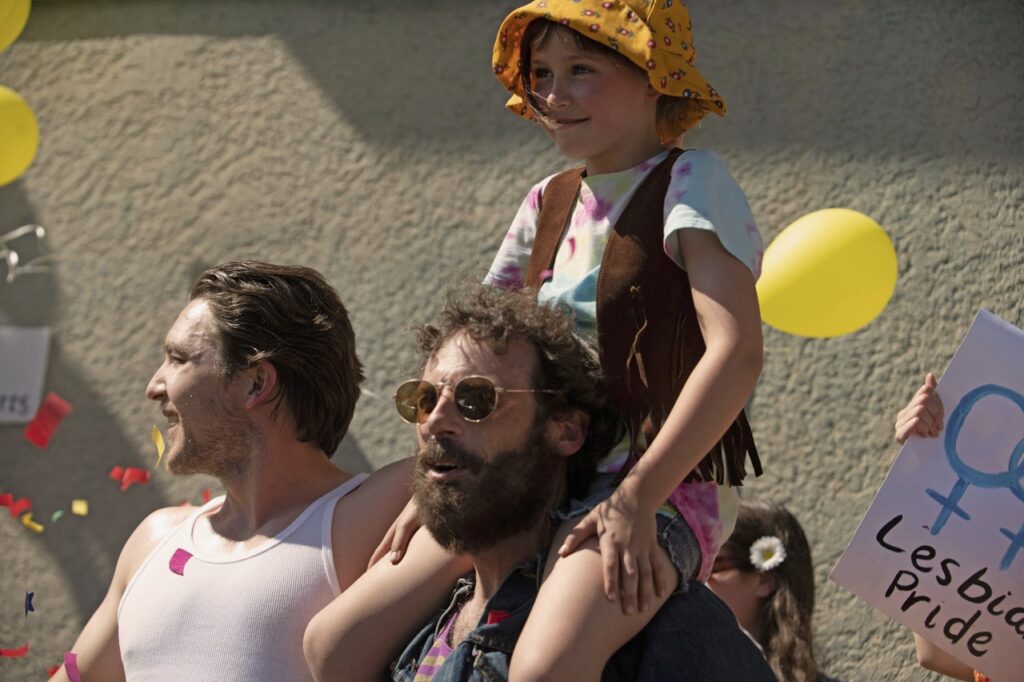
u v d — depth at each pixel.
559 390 2.97
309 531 3.48
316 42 5.65
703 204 2.97
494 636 2.89
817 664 4.21
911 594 3.39
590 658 2.71
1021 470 3.36
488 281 3.44
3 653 5.04
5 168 4.71
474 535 2.91
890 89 5.09
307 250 5.53
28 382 5.73
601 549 2.78
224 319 3.59
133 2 5.86
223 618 3.38
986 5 5.09
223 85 5.72
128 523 5.57
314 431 3.64
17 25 4.87
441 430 2.92
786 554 4.02
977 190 5.00
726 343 2.86
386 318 5.40
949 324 4.95
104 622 3.76
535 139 5.38
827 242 3.69
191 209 5.68
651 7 3.10
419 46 5.53
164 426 5.60
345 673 3.11
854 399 4.97
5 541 5.68
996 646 3.38
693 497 3.06
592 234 3.18
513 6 5.46
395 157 5.50
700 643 2.90
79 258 5.77
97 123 5.83
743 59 5.19
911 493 3.39
